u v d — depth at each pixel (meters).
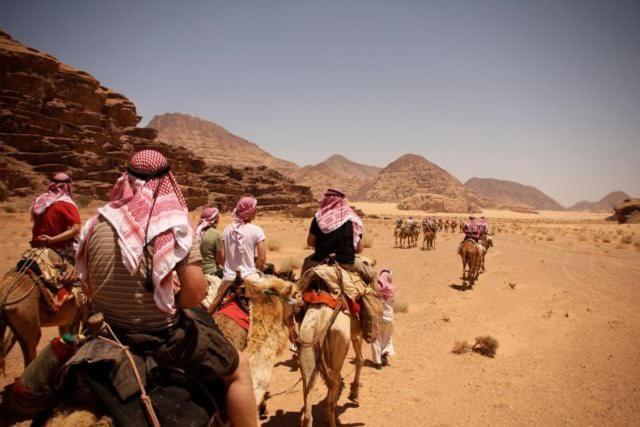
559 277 22.61
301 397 8.25
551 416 8.05
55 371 2.92
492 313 15.29
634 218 109.56
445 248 37.06
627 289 19.81
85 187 62.72
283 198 115.94
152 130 90.69
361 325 6.98
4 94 65.50
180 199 3.14
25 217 41.94
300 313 6.64
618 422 7.89
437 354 11.08
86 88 77.38
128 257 2.78
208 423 2.88
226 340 3.15
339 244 6.97
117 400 2.65
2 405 6.45
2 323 5.99
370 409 7.96
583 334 13.07
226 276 6.93
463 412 8.05
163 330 2.92
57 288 6.39
